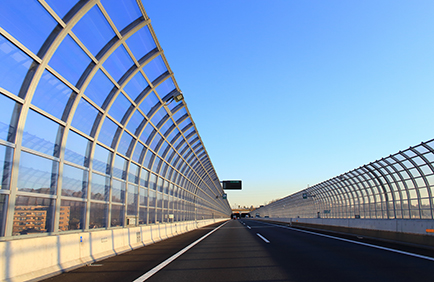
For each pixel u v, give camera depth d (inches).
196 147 1132.5
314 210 2103.8
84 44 358.0
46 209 321.1
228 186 2470.5
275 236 815.1
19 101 277.0
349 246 539.5
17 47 267.4
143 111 592.7
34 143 306.5
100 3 331.3
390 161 1085.1
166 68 537.3
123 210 553.3
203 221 1657.2
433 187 969.5
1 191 258.8
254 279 264.7
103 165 471.5
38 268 268.7
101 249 399.9
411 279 256.7
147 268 321.4
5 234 260.5
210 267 326.6
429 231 488.4
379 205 1273.4
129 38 418.6
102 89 433.1
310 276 274.2
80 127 399.5
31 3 278.4
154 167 772.0
